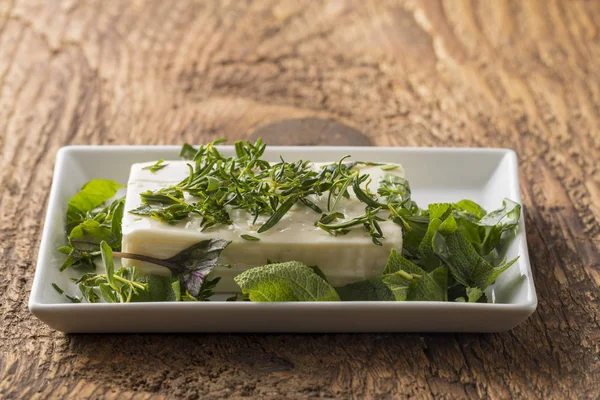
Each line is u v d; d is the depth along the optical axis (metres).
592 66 0.72
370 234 0.51
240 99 0.69
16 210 0.59
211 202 0.51
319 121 0.67
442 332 0.51
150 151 0.58
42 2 0.78
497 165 0.58
